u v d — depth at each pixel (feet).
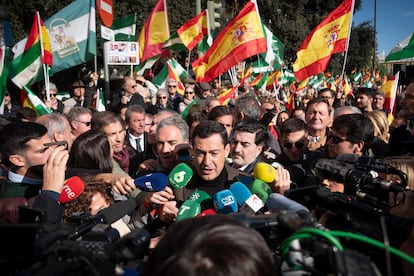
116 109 23.49
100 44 51.34
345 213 4.76
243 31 20.61
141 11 56.13
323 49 22.43
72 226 5.48
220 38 21.63
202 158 7.98
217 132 7.99
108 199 7.62
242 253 3.16
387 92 23.43
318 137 13.65
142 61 28.66
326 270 3.22
